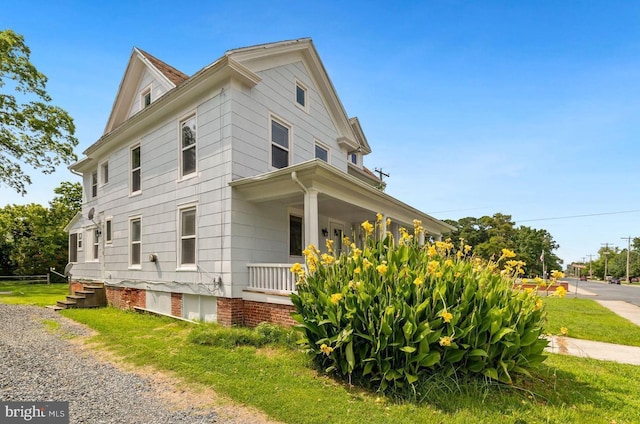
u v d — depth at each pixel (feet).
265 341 18.30
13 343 19.19
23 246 73.10
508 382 11.91
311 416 10.13
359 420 9.83
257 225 25.98
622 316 34.47
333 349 12.35
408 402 10.88
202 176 26.32
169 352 17.17
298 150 32.35
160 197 30.14
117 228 35.88
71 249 48.08
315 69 35.14
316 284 14.24
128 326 24.21
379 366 11.69
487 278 13.57
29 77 48.80
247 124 26.04
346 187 24.40
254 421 10.07
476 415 9.95
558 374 14.07
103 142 37.06
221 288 24.00
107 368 15.07
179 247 27.86
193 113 27.66
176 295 27.71
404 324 11.73
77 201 89.71
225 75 24.91
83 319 27.02
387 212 31.86
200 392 12.32
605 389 12.64
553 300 47.09
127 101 37.58
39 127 50.90
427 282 12.66
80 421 10.11
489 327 11.65
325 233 35.17
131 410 10.87
